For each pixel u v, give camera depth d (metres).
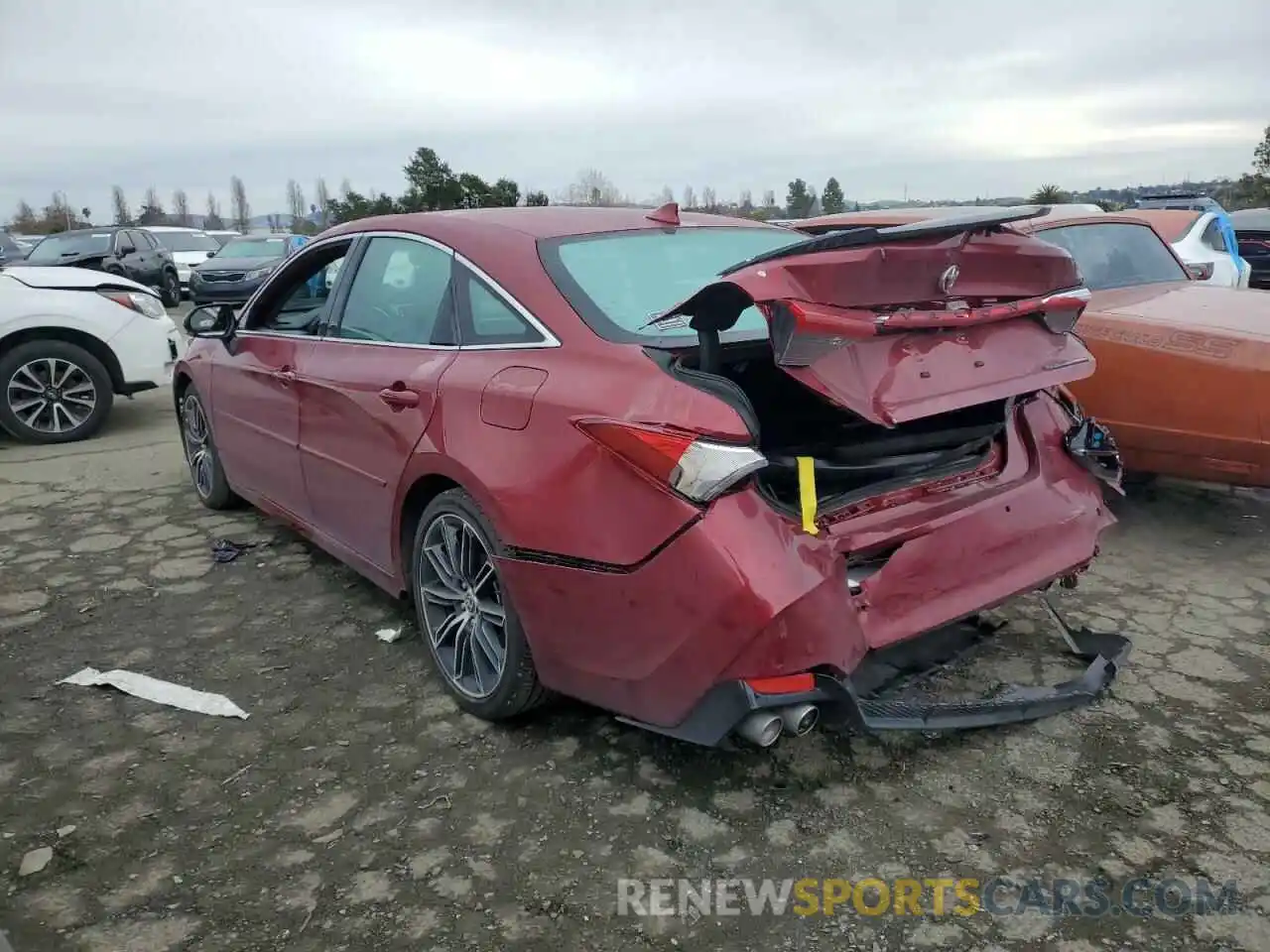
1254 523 5.16
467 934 2.29
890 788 2.83
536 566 2.76
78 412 7.48
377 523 3.59
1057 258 2.87
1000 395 2.65
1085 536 3.23
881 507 2.80
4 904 2.39
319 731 3.18
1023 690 3.10
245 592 4.32
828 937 2.28
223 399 4.84
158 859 2.56
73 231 20.56
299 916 2.35
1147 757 2.97
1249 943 2.24
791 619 2.38
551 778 2.89
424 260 3.57
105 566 4.66
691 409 2.46
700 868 2.51
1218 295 5.29
